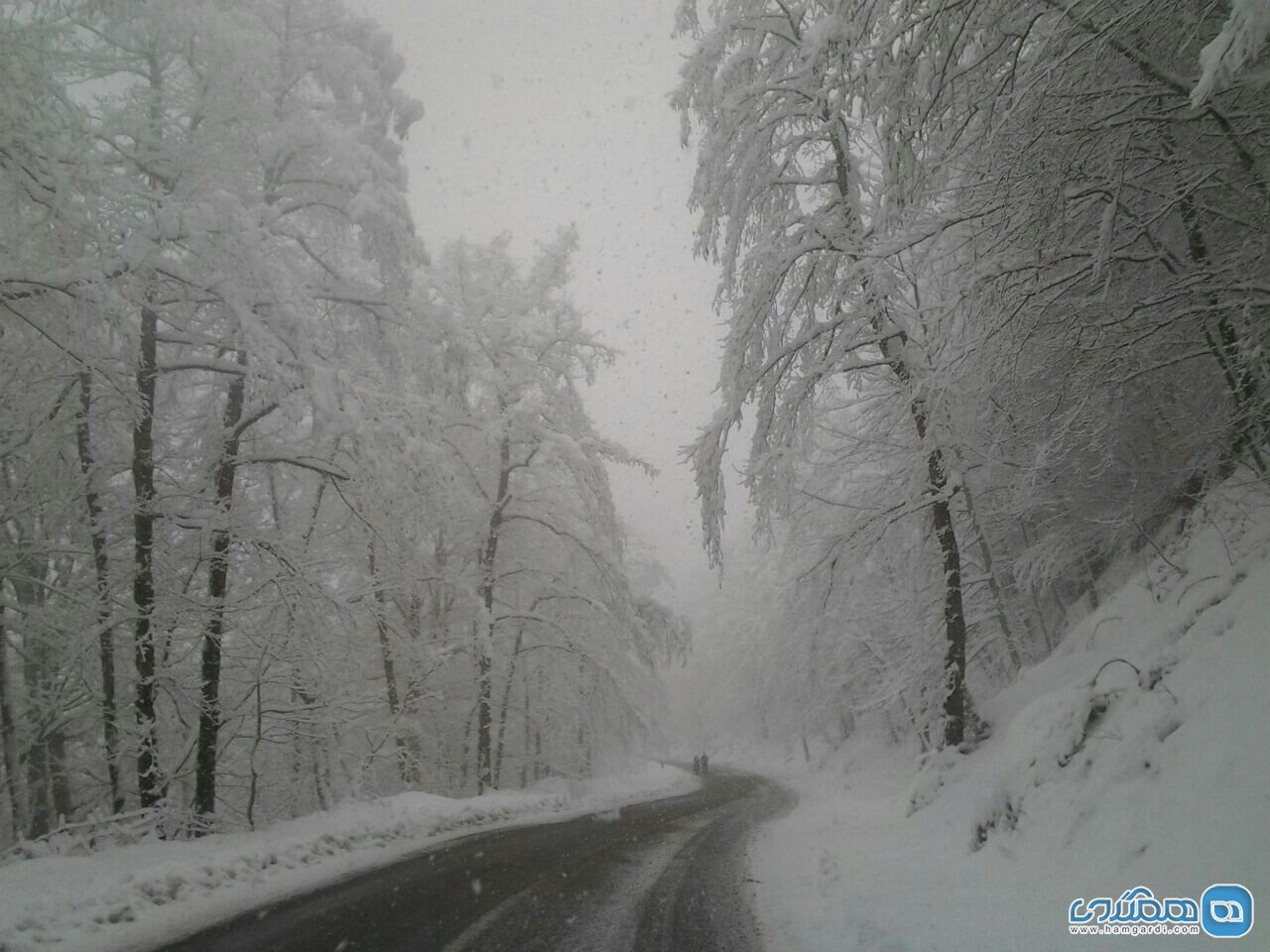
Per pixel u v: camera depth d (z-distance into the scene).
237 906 6.85
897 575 16.08
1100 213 7.75
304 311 10.12
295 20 12.25
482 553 20.34
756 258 11.09
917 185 7.04
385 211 11.49
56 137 8.01
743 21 11.00
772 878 8.80
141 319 10.21
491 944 5.60
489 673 18.94
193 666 12.45
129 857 7.95
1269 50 6.11
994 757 9.24
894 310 11.10
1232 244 8.51
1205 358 9.57
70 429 10.89
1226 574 7.97
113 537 11.77
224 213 9.11
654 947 5.71
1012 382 8.35
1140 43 6.72
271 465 14.30
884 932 5.82
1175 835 5.02
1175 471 10.90
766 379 11.48
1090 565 15.67
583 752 26.38
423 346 12.85
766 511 11.87
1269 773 4.68
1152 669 7.25
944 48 6.46
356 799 12.80
